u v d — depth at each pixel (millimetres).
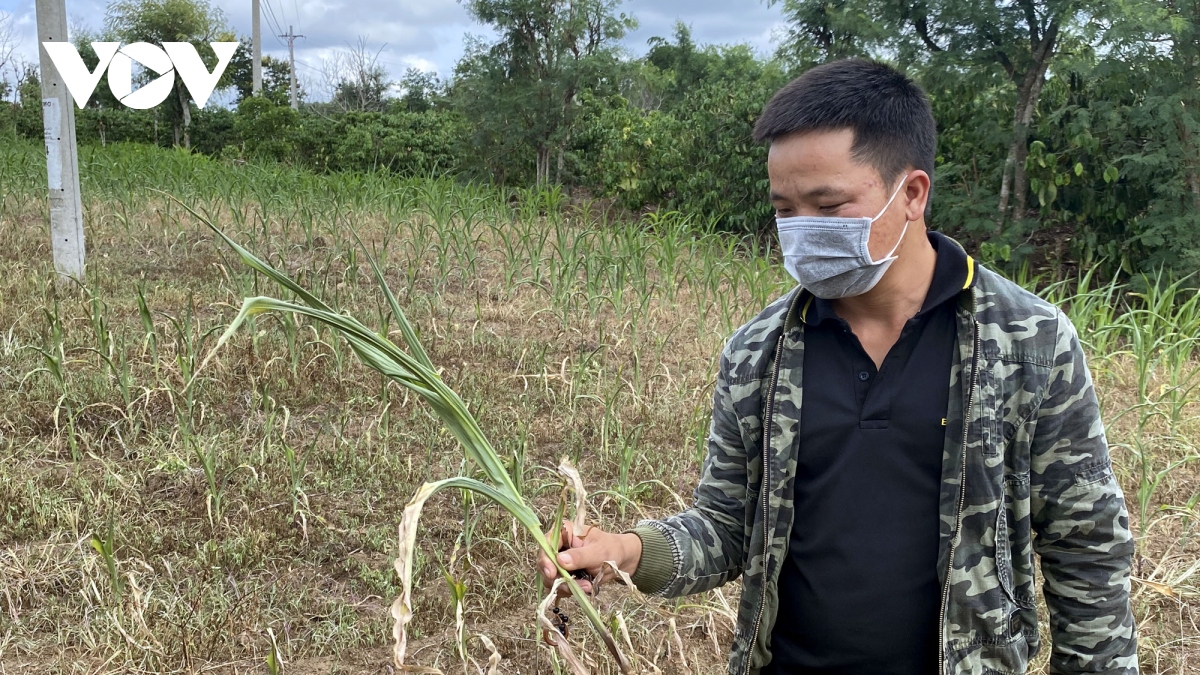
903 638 1374
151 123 21734
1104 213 8898
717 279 6992
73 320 5055
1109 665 1349
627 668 1343
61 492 3477
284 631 2857
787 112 1329
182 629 2695
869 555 1366
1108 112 8398
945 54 9008
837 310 1422
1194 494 4125
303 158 16047
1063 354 1298
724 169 11156
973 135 9375
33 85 20594
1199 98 8000
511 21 11578
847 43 10047
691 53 26391
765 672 1497
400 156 14969
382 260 6922
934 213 9445
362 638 2885
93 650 2641
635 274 7105
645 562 1460
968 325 1326
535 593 3188
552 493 3865
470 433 1363
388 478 3826
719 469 1521
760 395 1438
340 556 3328
